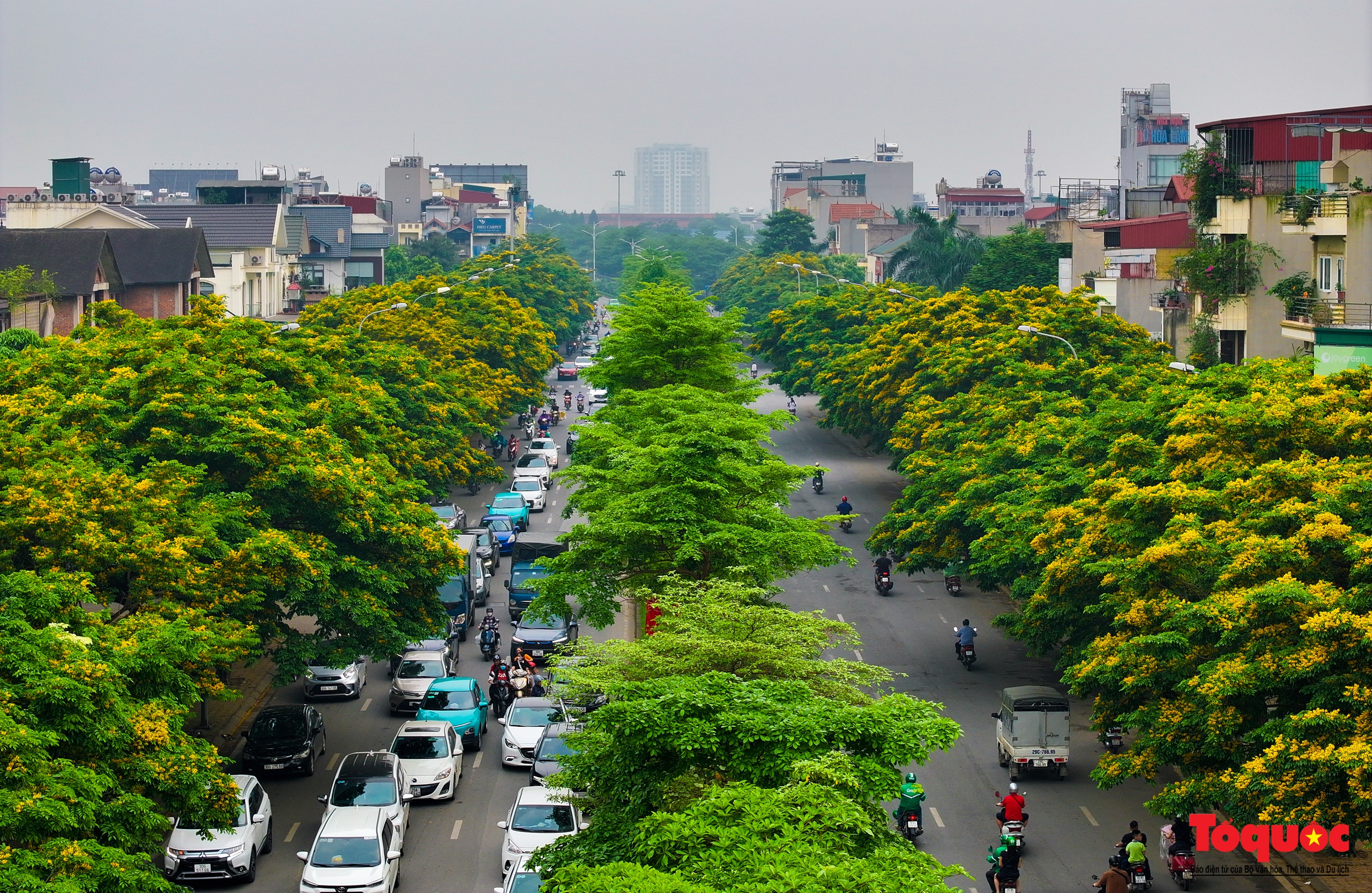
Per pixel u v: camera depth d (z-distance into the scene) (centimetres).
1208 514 3466
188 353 4328
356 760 3450
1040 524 4175
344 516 3978
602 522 3719
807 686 2398
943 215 18588
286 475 3866
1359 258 5425
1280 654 2769
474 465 6956
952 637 5328
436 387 6825
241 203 12706
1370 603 2702
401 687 4466
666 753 2223
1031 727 3819
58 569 2981
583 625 5344
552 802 3216
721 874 1641
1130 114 14662
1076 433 4728
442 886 3148
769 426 4619
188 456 3866
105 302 5303
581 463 5266
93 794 2238
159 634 2719
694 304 5944
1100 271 9781
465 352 8419
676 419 4306
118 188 13438
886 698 2308
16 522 3017
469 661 5084
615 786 2281
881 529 5525
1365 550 2752
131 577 3300
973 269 10412
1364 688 2608
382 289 8981
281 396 4409
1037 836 3456
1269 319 6275
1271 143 6550
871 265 17288
